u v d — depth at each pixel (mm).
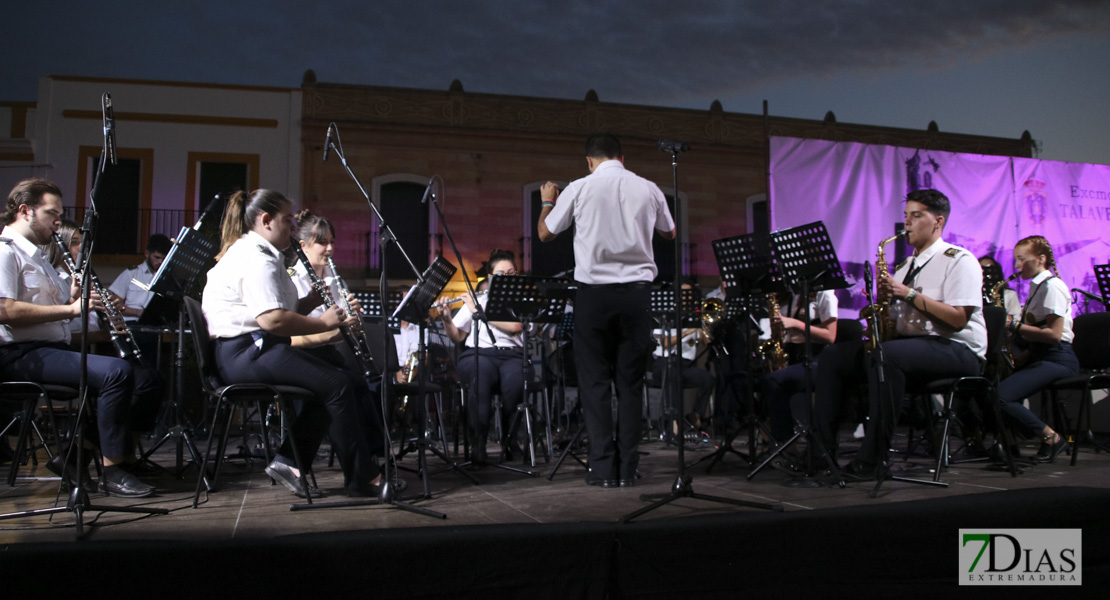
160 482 3500
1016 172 6707
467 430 4414
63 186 11617
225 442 3244
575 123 13227
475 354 4156
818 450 3428
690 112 13477
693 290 4836
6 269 2934
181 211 11938
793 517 2223
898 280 3732
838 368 3479
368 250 12438
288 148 12320
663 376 6133
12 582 1793
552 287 3537
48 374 2977
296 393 2924
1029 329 4438
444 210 12789
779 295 4469
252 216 3074
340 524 2357
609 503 2760
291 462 3105
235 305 3023
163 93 11977
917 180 6520
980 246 6617
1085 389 4008
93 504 2791
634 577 2119
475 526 2084
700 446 5676
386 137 12617
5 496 3045
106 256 11578
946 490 2928
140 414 3309
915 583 2293
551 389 6117
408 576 1980
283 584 1919
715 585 2166
